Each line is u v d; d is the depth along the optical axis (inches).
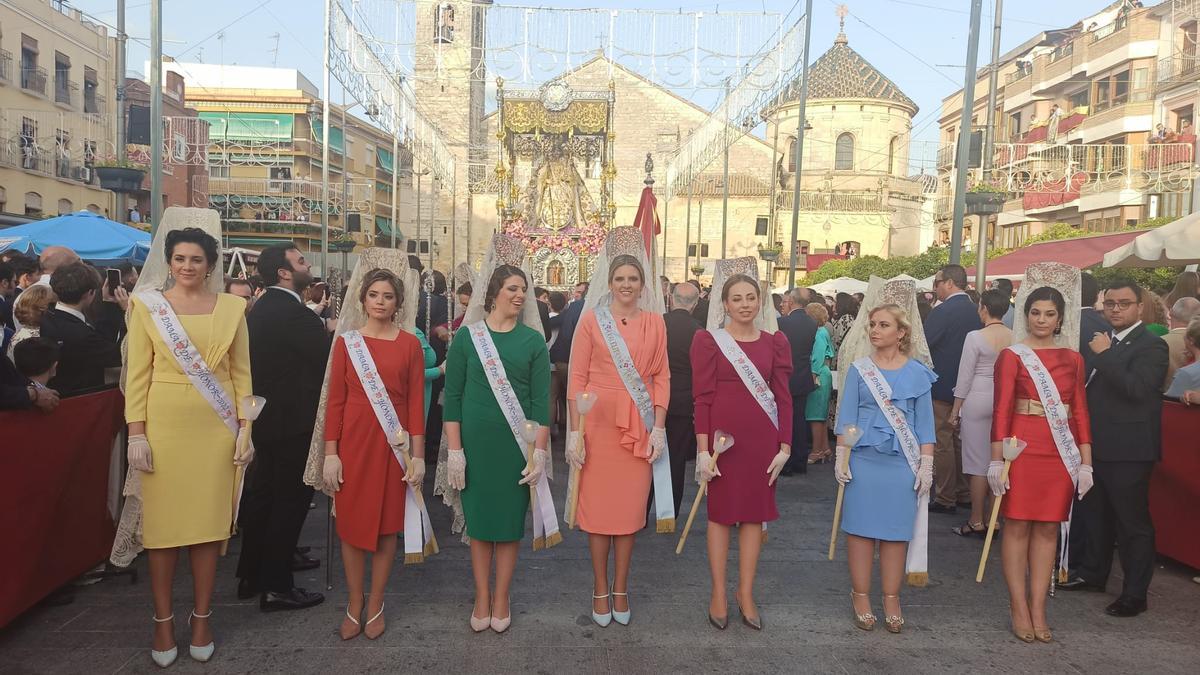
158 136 393.7
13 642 167.5
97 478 201.3
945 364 283.6
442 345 330.6
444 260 1544.0
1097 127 1116.5
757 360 181.2
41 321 199.8
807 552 238.2
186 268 158.4
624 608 182.7
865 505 178.7
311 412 186.7
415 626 179.5
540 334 181.9
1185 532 217.5
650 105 1552.7
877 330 180.4
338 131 1621.6
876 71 1744.6
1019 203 1272.1
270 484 188.4
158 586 156.6
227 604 190.1
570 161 986.7
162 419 154.6
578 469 181.6
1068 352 180.4
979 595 204.8
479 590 176.6
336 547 237.0
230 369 165.0
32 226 443.5
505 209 957.8
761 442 179.3
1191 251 312.5
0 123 922.1
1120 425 191.3
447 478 177.3
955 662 166.4
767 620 186.4
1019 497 175.3
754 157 1756.9
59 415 181.3
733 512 178.4
